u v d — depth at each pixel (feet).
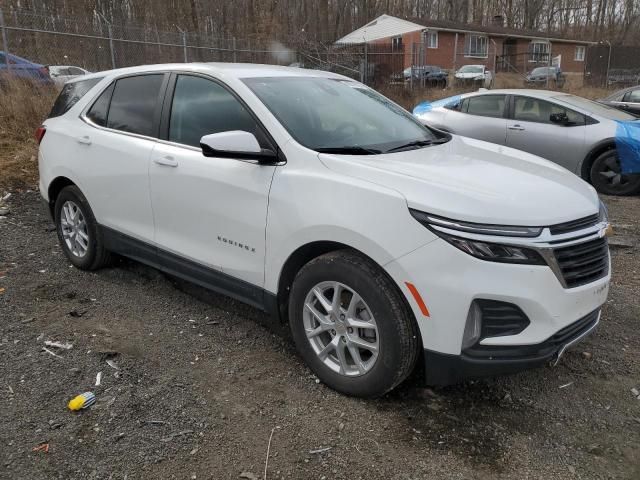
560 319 8.96
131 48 46.65
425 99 63.16
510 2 191.72
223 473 8.32
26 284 14.67
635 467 8.68
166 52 49.98
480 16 193.98
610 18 184.65
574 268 9.23
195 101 12.57
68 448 8.69
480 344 8.79
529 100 29.25
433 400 10.19
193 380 10.62
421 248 8.77
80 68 40.42
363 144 11.54
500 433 9.37
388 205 9.14
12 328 12.26
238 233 11.24
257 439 9.07
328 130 11.59
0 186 23.53
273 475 8.32
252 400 10.08
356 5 162.71
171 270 13.14
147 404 9.80
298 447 8.91
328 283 9.96
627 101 42.47
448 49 137.80
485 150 12.58
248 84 11.92
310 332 10.50
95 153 14.37
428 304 8.77
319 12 132.87
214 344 12.02
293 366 11.25
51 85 33.76
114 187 13.94
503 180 9.96
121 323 12.81
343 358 10.12
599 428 9.58
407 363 9.31
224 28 102.22
